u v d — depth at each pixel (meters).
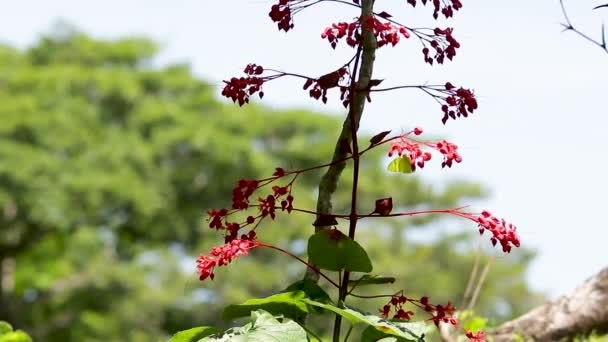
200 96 36.19
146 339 30.69
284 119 37.41
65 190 28.95
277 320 3.12
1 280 31.81
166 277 31.47
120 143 31.41
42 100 31.48
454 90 3.19
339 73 3.23
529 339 6.23
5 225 29.53
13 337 5.24
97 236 30.84
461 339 5.59
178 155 33.22
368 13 3.24
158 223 32.12
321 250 3.23
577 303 6.09
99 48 37.38
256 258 32.53
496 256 5.93
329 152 36.41
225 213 3.13
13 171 28.09
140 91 34.53
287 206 3.16
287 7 3.21
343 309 3.13
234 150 33.12
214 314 30.94
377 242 34.88
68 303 30.73
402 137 3.15
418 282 33.44
